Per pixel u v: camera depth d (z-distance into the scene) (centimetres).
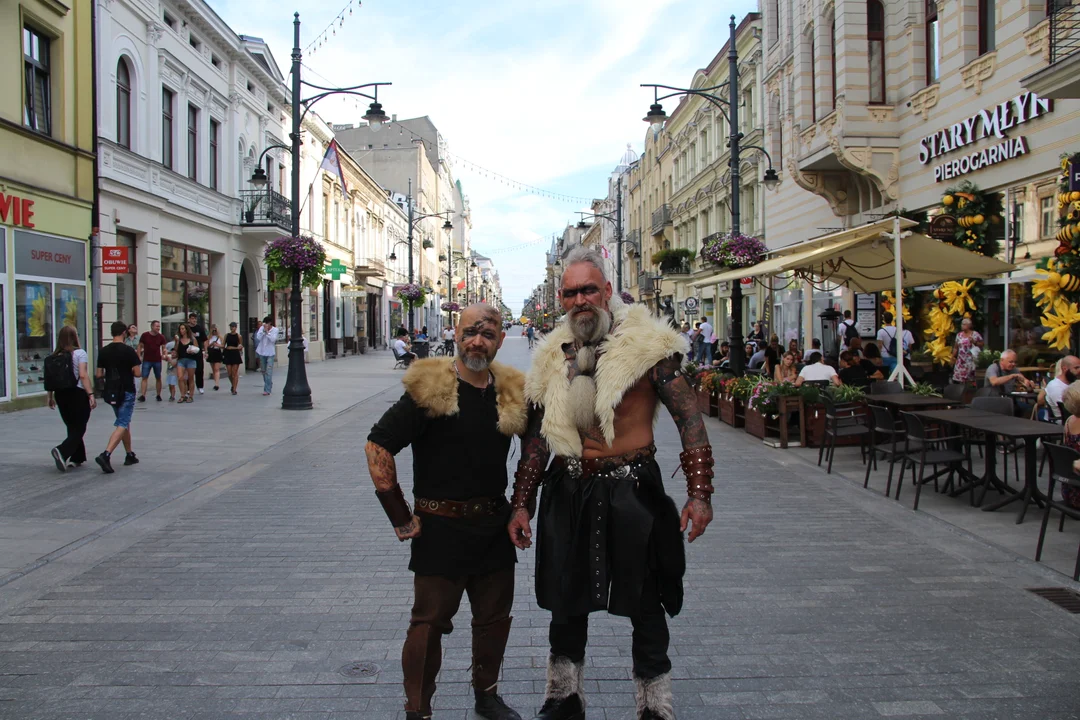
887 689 360
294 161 1612
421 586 313
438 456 312
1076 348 1077
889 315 1764
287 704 348
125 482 834
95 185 1705
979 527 647
